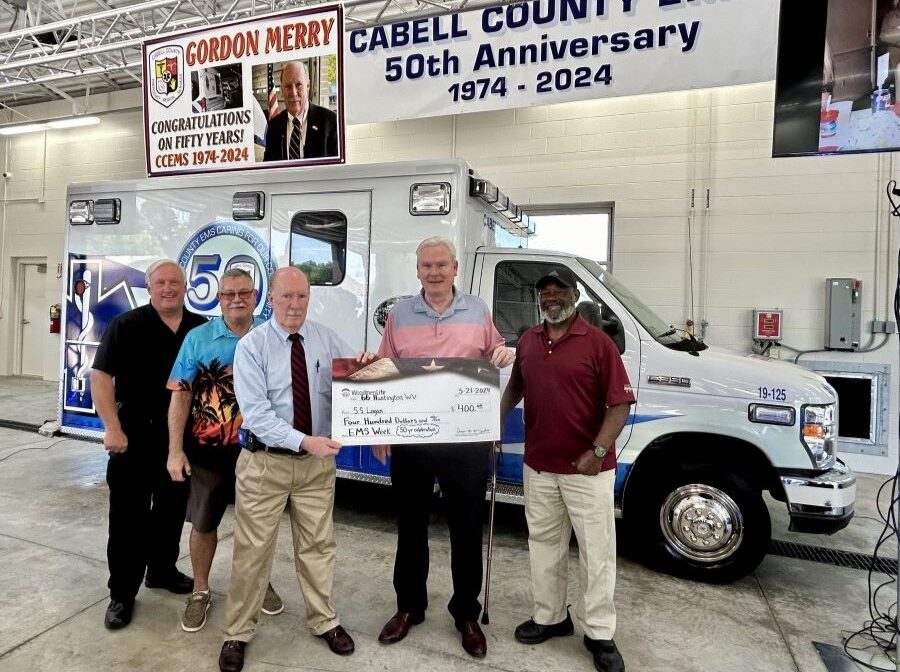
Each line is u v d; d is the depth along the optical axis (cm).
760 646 265
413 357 255
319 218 392
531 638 259
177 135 469
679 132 640
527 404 256
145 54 471
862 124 307
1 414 747
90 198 462
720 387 327
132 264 446
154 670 234
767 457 320
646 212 653
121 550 264
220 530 387
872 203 580
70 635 257
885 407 577
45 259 1047
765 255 614
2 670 232
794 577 344
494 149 713
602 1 488
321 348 248
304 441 224
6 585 303
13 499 439
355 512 432
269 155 443
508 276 369
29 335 1072
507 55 521
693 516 327
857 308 577
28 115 1042
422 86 551
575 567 352
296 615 279
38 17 755
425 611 282
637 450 338
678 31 472
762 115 612
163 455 275
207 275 423
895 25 295
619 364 239
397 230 373
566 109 682
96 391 256
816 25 311
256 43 438
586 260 366
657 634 273
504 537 393
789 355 606
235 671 232
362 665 240
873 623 282
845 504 307
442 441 244
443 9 567
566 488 245
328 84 425
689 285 639
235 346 257
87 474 506
